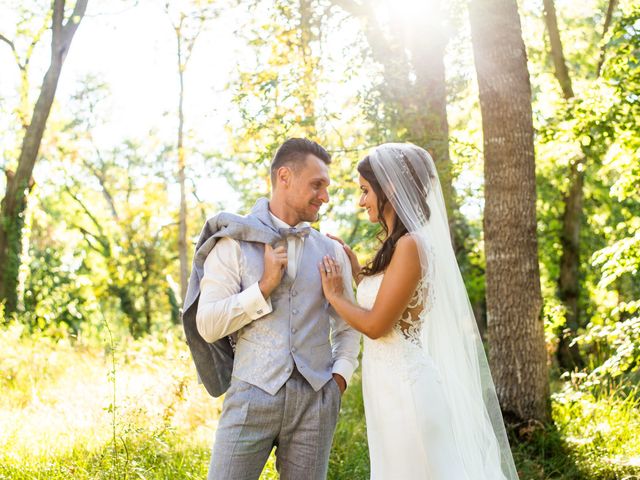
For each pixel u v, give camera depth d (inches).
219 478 123.0
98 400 246.1
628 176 314.3
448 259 135.0
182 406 243.6
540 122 440.8
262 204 132.5
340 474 197.5
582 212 603.5
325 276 130.6
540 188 576.1
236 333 129.5
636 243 256.4
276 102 311.9
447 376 132.5
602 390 276.5
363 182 136.3
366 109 303.9
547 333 383.6
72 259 983.0
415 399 128.0
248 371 124.8
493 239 245.6
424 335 132.3
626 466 212.8
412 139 296.8
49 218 956.6
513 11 245.1
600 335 245.8
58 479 173.6
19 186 548.7
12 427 221.5
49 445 201.5
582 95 355.9
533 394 239.0
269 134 304.5
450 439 128.9
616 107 331.6
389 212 134.4
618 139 333.7
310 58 327.9
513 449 229.9
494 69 244.1
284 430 125.2
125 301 903.1
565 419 252.8
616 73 329.1
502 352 242.4
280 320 126.0
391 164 132.3
